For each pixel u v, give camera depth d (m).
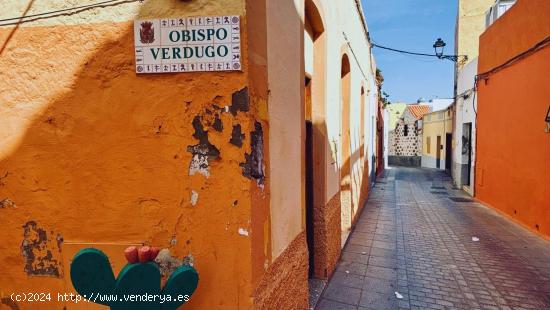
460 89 13.71
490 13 11.43
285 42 2.69
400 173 21.03
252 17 2.03
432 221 8.20
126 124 2.11
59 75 2.15
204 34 1.96
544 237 6.61
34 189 2.23
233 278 2.05
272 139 2.40
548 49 6.53
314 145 4.38
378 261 5.45
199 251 2.08
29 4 2.15
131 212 2.15
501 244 6.35
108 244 2.17
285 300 2.70
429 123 26.11
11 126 2.22
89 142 2.15
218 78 1.98
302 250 3.22
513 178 8.15
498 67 9.07
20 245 2.29
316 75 4.29
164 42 2.00
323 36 4.24
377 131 18.28
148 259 1.89
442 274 4.95
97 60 2.10
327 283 4.53
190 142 2.05
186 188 2.08
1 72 2.20
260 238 2.18
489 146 9.88
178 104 2.04
